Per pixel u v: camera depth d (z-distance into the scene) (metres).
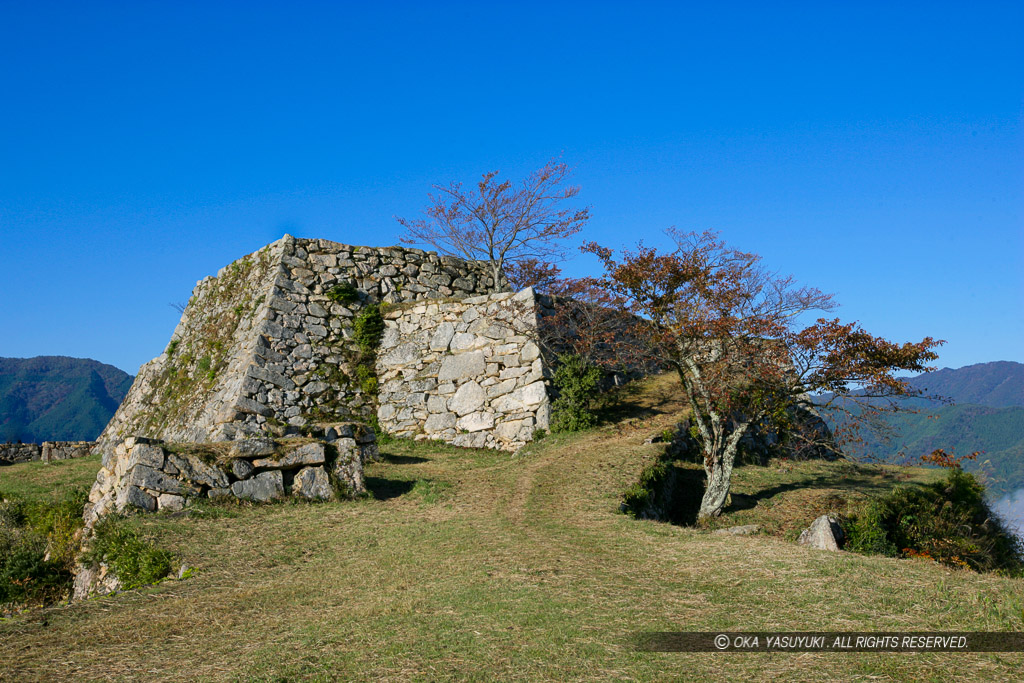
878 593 8.41
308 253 28.77
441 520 14.14
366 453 21.19
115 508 14.27
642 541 11.85
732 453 16.67
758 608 8.10
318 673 6.70
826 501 17.45
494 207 30.44
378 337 27.69
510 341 24.77
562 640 7.27
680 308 16.75
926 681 6.02
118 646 7.84
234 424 23.73
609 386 26.23
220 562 11.55
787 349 15.30
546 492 16.41
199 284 33.59
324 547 12.45
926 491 18.84
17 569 13.66
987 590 8.38
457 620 8.05
